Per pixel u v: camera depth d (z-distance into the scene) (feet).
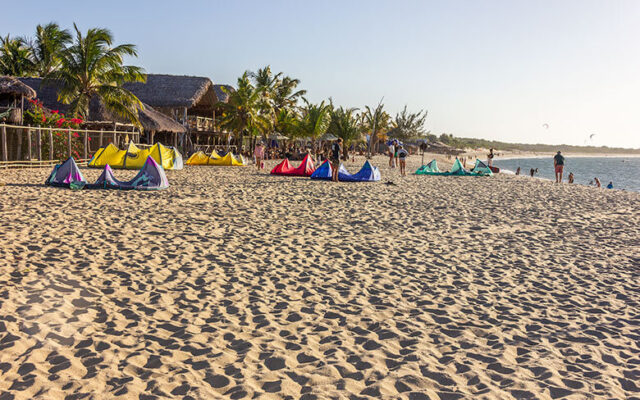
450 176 84.28
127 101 97.71
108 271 19.52
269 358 12.48
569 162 453.99
